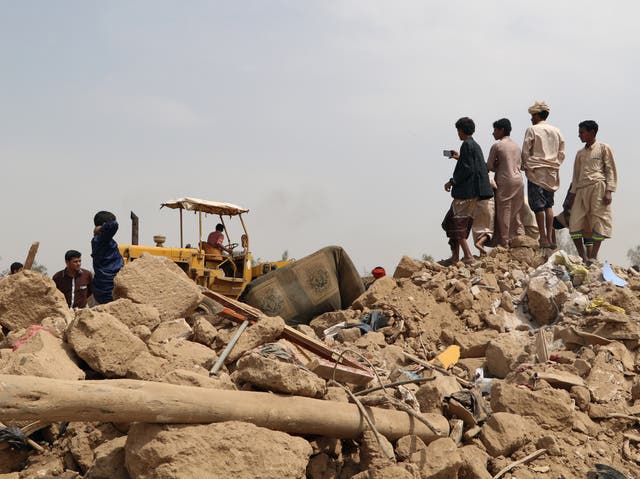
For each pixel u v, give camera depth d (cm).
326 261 935
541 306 823
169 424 403
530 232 1067
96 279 739
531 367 672
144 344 521
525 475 513
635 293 871
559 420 582
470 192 923
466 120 931
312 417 458
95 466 432
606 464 555
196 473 394
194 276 1191
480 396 601
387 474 457
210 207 1255
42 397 355
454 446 494
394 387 570
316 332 855
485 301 845
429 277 901
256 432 419
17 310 607
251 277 1284
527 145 983
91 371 514
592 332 758
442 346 782
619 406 641
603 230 966
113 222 727
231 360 555
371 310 848
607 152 964
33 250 654
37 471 458
